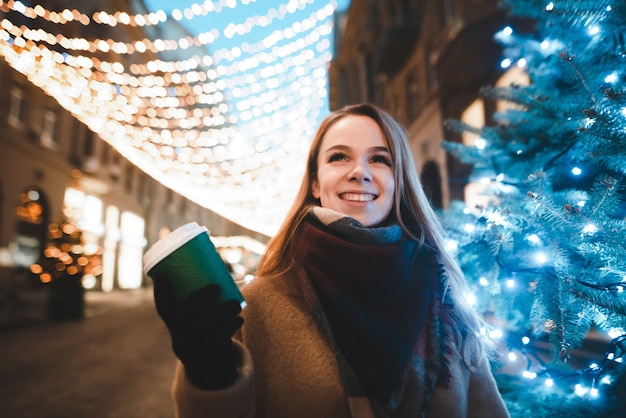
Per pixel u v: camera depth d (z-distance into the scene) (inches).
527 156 71.8
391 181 53.3
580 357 104.7
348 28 829.2
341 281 44.5
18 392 198.1
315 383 41.3
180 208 1427.2
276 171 450.3
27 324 407.2
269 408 41.6
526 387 67.6
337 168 52.7
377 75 721.0
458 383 45.2
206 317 32.0
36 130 628.7
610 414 53.3
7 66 551.2
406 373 42.3
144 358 271.4
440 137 446.6
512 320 68.6
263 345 44.4
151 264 33.9
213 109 382.3
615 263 49.1
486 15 349.7
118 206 1014.4
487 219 60.2
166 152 372.2
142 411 171.8
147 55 886.4
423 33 530.3
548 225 54.5
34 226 652.7
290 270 50.5
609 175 58.5
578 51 62.4
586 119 54.3
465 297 52.8
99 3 701.9
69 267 453.7
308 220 51.2
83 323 435.5
